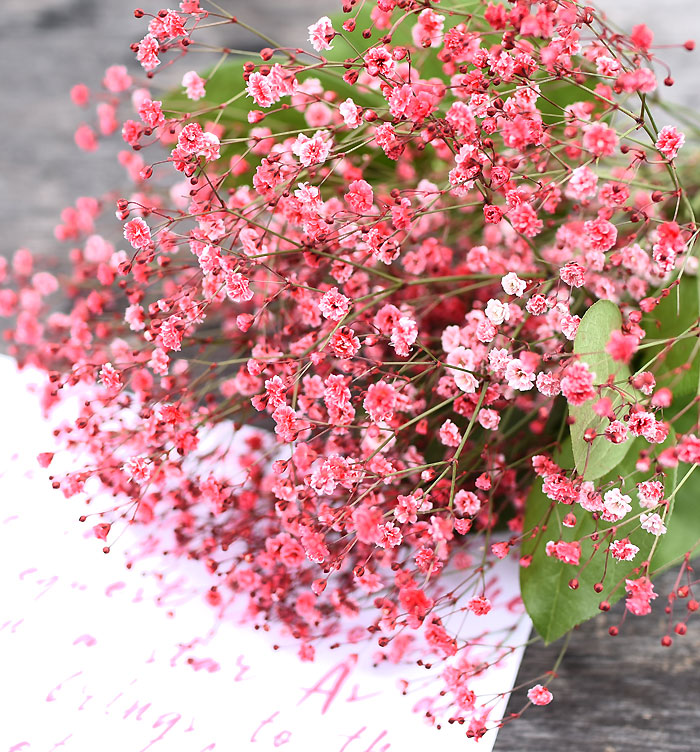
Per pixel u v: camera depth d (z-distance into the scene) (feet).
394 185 2.43
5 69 2.86
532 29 2.17
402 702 2.33
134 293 2.33
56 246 2.72
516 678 2.37
